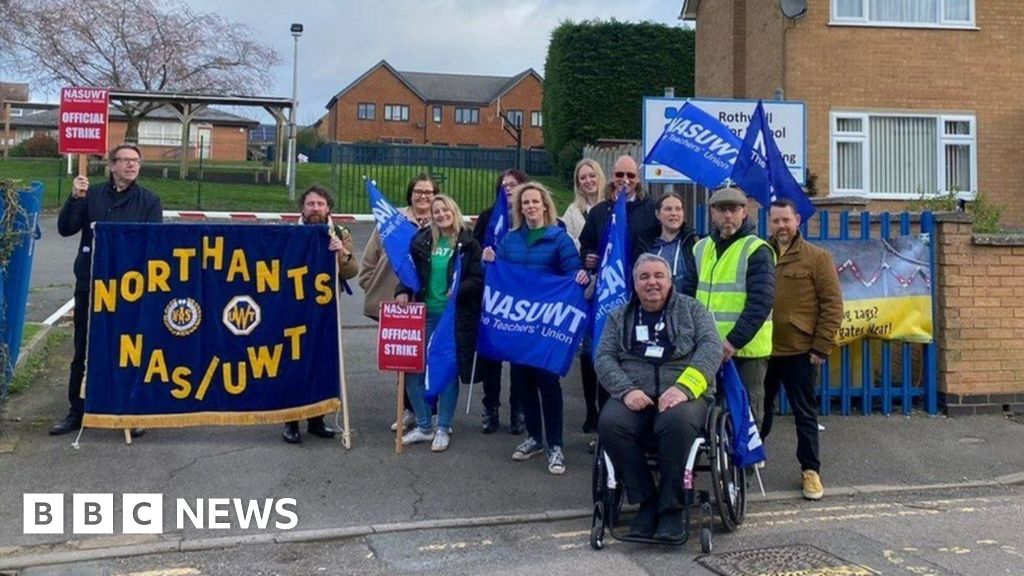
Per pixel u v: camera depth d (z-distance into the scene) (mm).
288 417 7395
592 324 7020
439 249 7402
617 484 5574
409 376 7492
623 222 6660
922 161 18875
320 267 7527
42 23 33125
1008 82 19000
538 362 6836
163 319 7363
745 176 7223
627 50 30344
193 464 6848
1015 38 19000
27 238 7918
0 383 7406
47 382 8805
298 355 7453
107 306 7305
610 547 5535
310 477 6691
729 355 5934
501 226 7547
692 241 6738
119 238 7352
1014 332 8789
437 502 6301
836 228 9984
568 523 6012
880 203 18734
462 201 24328
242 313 7445
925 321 8609
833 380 8703
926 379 8758
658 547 5527
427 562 5324
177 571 5203
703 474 6699
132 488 6355
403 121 73250
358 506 6195
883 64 18766
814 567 5125
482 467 6992
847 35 18719
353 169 25844
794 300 6660
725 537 5699
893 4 18828
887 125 18844
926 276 8633
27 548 5438
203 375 7379
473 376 7332
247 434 7582
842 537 5672
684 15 24641
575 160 29750
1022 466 7336
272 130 64750
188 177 29703
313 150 49312
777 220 6730
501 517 6039
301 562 5348
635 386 5645
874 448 7711
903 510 6305
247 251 7484
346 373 9570
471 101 74125
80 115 7461
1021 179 18984
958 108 18875
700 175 7523
